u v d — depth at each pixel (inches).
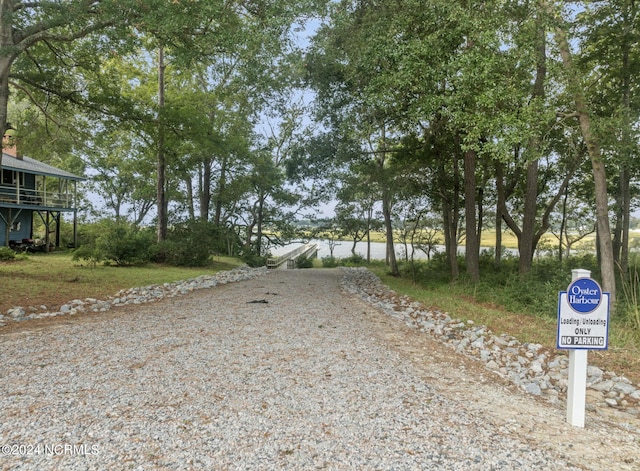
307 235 1717.5
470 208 681.6
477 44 463.2
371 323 358.0
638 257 759.1
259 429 144.0
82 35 507.2
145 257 849.5
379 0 600.4
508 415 171.3
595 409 197.6
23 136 737.6
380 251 2716.5
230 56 554.6
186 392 174.9
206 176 1240.8
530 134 421.1
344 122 689.6
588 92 580.1
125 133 1164.5
